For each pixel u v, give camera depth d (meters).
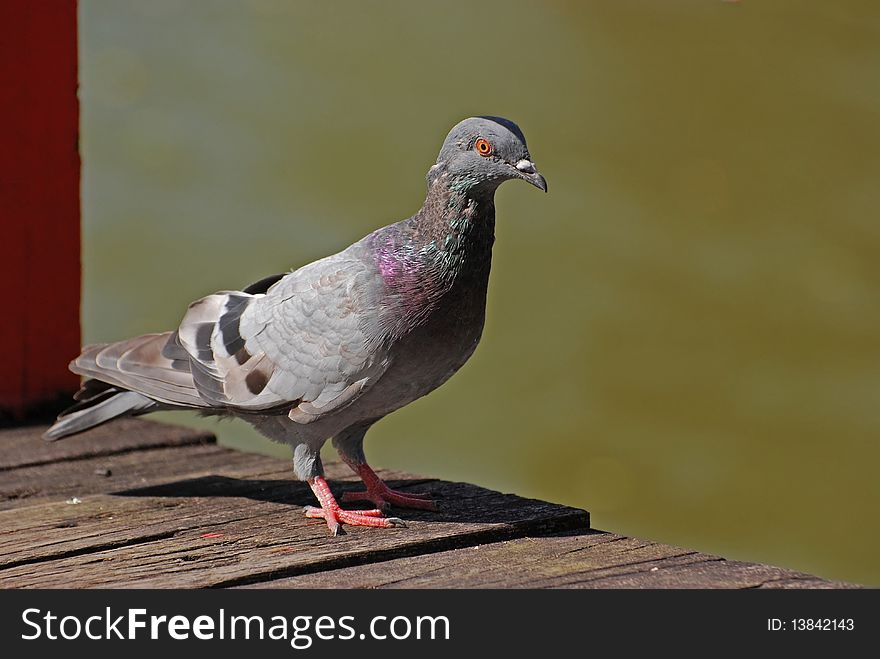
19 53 10.68
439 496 9.03
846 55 30.22
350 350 7.96
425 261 7.94
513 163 7.70
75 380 11.26
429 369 8.14
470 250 7.95
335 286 8.07
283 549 7.82
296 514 8.58
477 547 8.01
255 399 8.28
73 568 7.53
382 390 8.15
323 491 8.37
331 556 7.63
